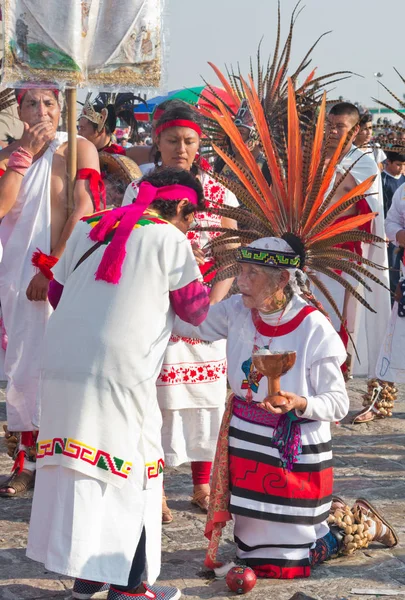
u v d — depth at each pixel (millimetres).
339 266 5176
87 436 4410
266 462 5035
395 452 7836
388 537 5652
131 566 4586
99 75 6418
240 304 5180
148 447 4582
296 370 4965
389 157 11398
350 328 8945
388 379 8602
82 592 4832
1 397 9570
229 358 5168
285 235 5074
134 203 4723
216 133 7984
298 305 5020
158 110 6070
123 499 4496
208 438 6195
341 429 8578
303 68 7883
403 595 4984
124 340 4434
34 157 6641
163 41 6473
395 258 11586
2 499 6559
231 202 6156
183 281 4582
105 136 8148
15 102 7133
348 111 8203
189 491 6762
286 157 5156
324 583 5137
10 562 5449
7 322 6578
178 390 6004
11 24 6141
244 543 5227
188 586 5125
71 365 4465
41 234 6484
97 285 4523
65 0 6156
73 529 4383
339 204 5047
